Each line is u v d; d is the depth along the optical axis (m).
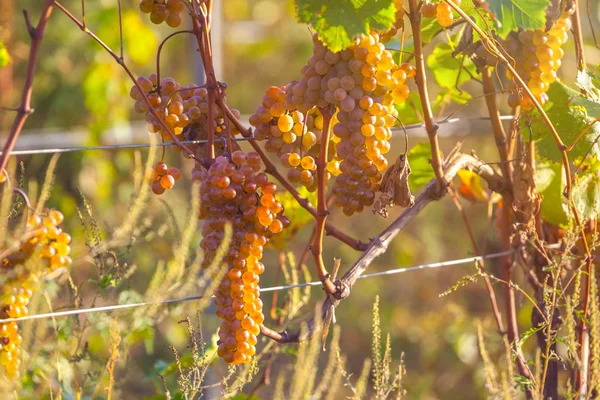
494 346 3.73
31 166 5.12
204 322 3.46
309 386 3.01
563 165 3.10
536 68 3.02
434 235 6.35
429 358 5.09
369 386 4.21
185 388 3.00
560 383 3.32
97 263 3.08
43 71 5.97
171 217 2.97
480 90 6.70
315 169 2.96
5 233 2.93
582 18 5.29
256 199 2.92
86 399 3.08
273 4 9.20
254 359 3.02
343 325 5.68
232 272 2.92
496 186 3.14
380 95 2.92
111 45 5.46
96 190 5.29
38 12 5.86
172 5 2.95
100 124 5.41
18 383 2.97
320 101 2.92
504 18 2.95
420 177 3.23
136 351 4.41
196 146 2.99
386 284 6.12
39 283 2.95
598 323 2.98
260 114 2.95
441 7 2.95
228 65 8.82
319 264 2.96
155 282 3.00
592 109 3.03
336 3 2.88
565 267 3.11
